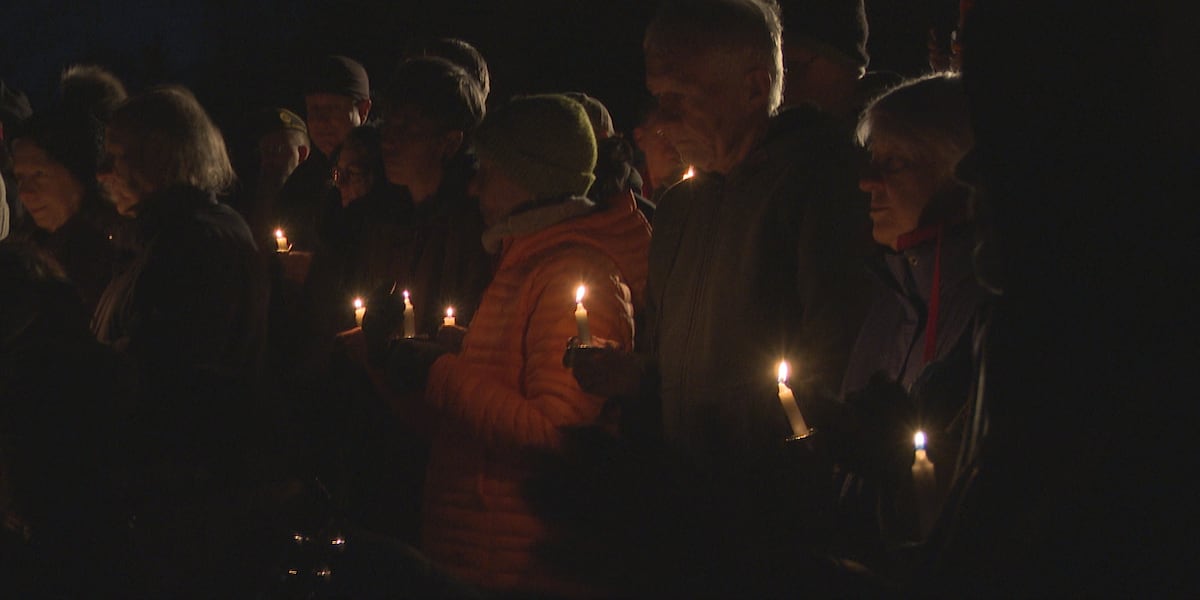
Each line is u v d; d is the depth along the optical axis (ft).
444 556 9.89
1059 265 4.00
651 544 5.22
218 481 9.44
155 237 11.71
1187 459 3.80
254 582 8.67
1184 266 3.84
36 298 9.50
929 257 7.95
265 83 37.96
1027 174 4.05
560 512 5.56
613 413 9.74
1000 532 4.18
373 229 13.99
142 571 9.06
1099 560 3.92
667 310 10.25
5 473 9.27
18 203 19.90
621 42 28.76
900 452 7.27
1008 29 4.09
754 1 10.20
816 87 12.42
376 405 12.36
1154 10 3.89
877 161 8.32
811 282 9.29
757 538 5.49
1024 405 4.10
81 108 14.84
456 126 12.97
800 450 7.32
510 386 10.06
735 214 9.89
